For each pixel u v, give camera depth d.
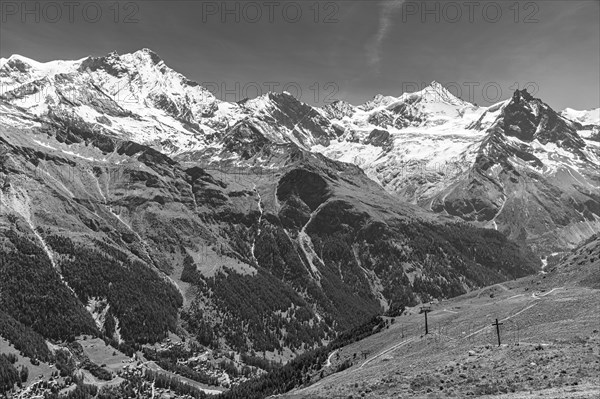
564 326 171.00
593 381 121.44
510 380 133.38
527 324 185.75
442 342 197.00
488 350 161.75
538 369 136.25
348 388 159.75
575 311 185.25
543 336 165.75
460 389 135.75
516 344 161.00
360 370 199.62
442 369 154.62
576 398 106.06
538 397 111.81
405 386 147.75
